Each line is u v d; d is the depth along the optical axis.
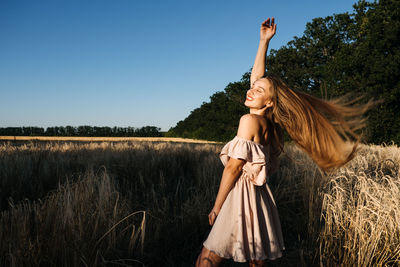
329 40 30.16
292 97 1.59
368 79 18.84
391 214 2.33
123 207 2.67
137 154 5.71
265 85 1.62
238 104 34.28
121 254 2.04
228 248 1.48
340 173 3.72
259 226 1.52
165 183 4.09
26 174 3.90
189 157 5.91
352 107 1.70
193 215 2.75
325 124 1.58
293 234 2.86
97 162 4.91
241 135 1.50
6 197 3.24
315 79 30.38
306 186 3.31
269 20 1.99
